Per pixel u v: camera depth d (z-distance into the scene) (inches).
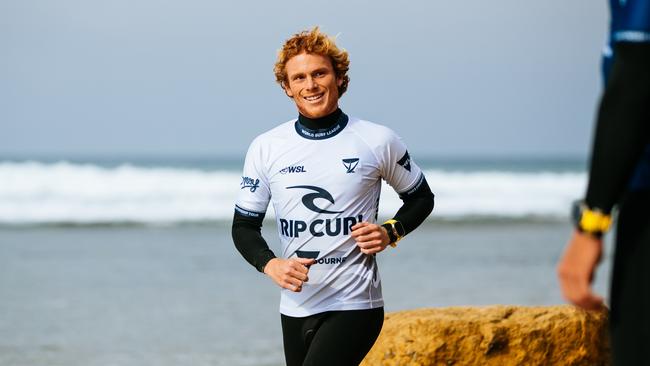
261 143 239.0
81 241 1208.2
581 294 113.3
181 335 537.3
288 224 233.6
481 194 1911.9
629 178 112.7
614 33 116.4
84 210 1595.7
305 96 231.9
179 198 1689.2
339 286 228.7
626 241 122.2
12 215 1550.2
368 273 231.8
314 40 231.5
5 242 1186.6
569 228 1445.6
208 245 1151.6
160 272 863.7
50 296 702.5
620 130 110.6
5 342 514.0
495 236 1285.7
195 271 869.2
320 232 229.1
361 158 231.5
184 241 1211.2
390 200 1711.4
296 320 233.6
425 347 303.6
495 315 312.7
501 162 6535.4
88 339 524.7
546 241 1206.9
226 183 1734.7
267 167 236.1
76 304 662.5
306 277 218.5
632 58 111.6
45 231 1365.7
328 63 232.7
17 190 1651.1
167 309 639.8
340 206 229.3
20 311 627.5
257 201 239.8
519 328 308.3
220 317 606.2
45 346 503.5
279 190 233.9
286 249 236.1
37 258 992.2
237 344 510.3
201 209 1637.6
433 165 5733.3
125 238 1254.9
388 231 234.2
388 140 236.1
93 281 795.4
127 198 1672.0
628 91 110.6
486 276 813.9
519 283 767.7
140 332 548.4
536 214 1721.2
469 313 316.2
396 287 733.3
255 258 231.0
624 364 120.6
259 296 705.6
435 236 1279.5
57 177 1689.2
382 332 312.7
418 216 240.7
